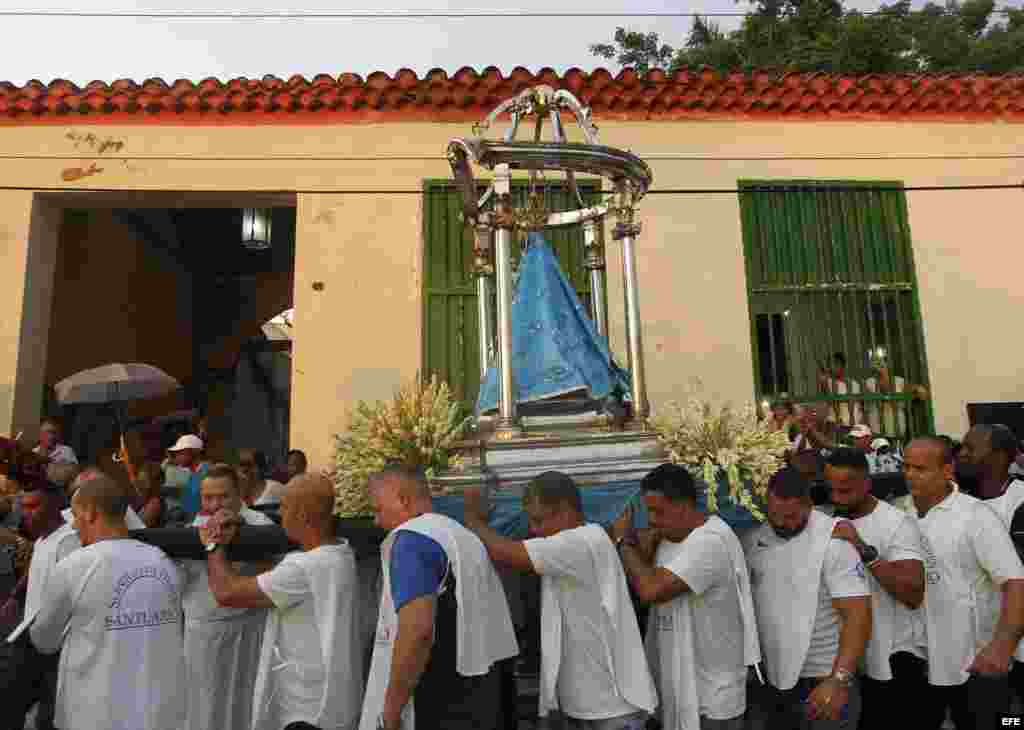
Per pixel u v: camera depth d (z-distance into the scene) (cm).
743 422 391
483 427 419
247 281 1390
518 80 755
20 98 745
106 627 310
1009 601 315
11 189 734
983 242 789
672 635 307
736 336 750
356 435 401
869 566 315
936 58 1692
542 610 304
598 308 508
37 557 393
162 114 760
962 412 753
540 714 303
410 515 297
